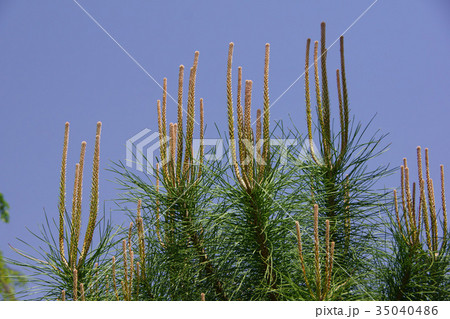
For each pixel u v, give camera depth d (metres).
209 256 2.15
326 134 2.24
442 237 2.12
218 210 2.10
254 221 2.07
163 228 2.15
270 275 2.02
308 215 2.11
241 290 2.14
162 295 2.11
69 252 2.03
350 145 2.24
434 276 2.12
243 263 2.12
